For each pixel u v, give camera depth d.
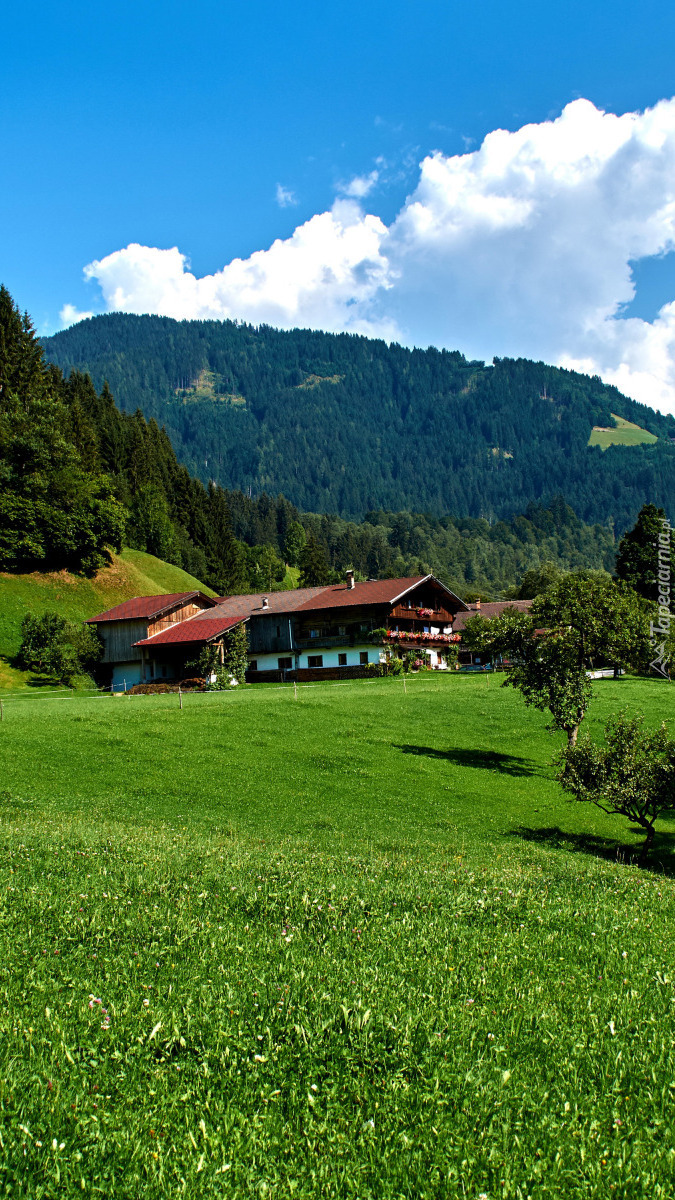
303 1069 7.44
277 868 15.88
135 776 31.78
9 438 103.50
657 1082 7.29
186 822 25.50
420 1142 6.41
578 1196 5.84
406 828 26.38
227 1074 7.32
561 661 37.94
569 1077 7.39
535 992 9.19
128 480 159.00
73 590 102.50
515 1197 5.80
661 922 12.50
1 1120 6.44
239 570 177.62
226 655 80.50
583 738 29.19
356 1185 5.94
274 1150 6.32
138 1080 7.21
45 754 34.47
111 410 173.25
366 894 13.50
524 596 158.88
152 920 11.52
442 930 11.41
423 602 90.31
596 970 10.00
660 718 51.03
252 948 10.47
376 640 80.81
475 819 28.69
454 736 43.75
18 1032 7.86
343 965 9.86
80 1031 7.98
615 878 17.03
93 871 14.67
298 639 84.75
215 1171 6.01
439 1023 8.28
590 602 39.19
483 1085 7.18
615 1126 6.62
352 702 51.72
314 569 184.75
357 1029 8.10
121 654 83.81
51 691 73.62
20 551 100.88
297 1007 8.53
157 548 145.88
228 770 33.34
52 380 149.12
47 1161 6.02
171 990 8.99
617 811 27.06
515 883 15.41
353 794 30.83
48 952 10.09
